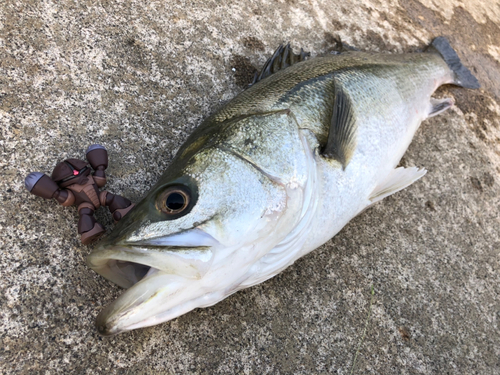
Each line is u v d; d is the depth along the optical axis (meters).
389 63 0.43
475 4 0.72
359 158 0.34
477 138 0.52
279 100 0.32
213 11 0.44
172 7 0.41
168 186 0.25
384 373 0.33
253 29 0.46
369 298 0.35
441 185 0.45
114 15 0.38
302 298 0.33
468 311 0.38
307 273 0.34
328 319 0.33
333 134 0.32
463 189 0.46
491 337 0.38
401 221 0.41
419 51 0.60
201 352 0.29
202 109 0.38
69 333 0.27
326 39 0.51
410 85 0.44
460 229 0.43
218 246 0.25
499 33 0.71
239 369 0.29
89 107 0.34
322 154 0.32
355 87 0.36
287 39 0.48
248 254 0.26
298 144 0.29
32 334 0.26
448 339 0.36
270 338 0.31
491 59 0.66
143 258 0.23
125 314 0.23
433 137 0.49
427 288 0.38
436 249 0.41
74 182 0.27
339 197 0.33
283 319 0.32
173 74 0.38
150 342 0.28
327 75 0.36
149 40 0.39
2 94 0.32
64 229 0.29
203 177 0.26
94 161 0.28
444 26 0.65
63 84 0.34
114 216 0.28
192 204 0.25
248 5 0.46
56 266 0.28
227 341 0.30
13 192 0.29
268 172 0.27
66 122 0.33
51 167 0.31
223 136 0.28
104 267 0.25
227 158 0.27
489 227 0.44
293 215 0.28
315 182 0.30
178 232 0.24
